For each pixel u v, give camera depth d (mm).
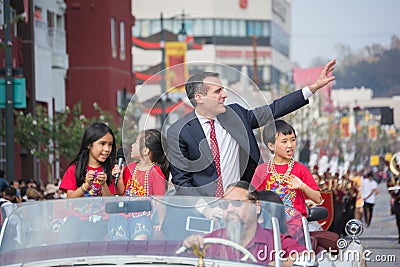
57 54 49406
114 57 57969
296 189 11648
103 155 11227
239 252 7945
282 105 10852
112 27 57969
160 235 8148
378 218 42781
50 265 7824
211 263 7777
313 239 9742
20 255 8055
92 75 56625
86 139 11234
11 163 25109
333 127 101000
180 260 7746
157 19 137250
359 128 103250
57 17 51250
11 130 24891
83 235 8195
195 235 8023
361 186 36688
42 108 41688
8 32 24719
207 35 138125
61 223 8258
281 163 11727
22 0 43281
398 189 28609
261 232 8195
